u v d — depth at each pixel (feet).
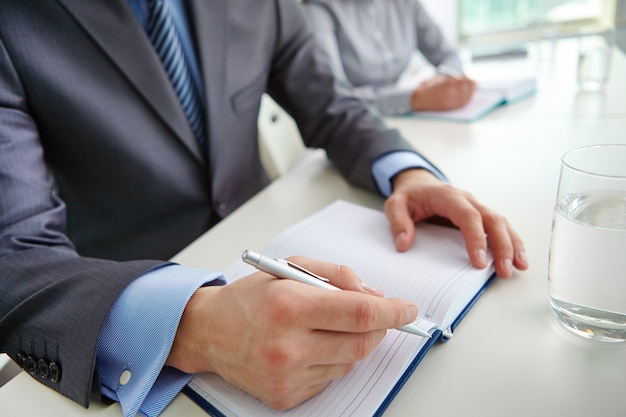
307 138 2.92
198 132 2.58
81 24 2.06
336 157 2.60
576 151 1.28
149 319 1.24
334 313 1.03
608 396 1.04
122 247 2.51
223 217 2.60
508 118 3.26
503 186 2.18
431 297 1.33
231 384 1.17
